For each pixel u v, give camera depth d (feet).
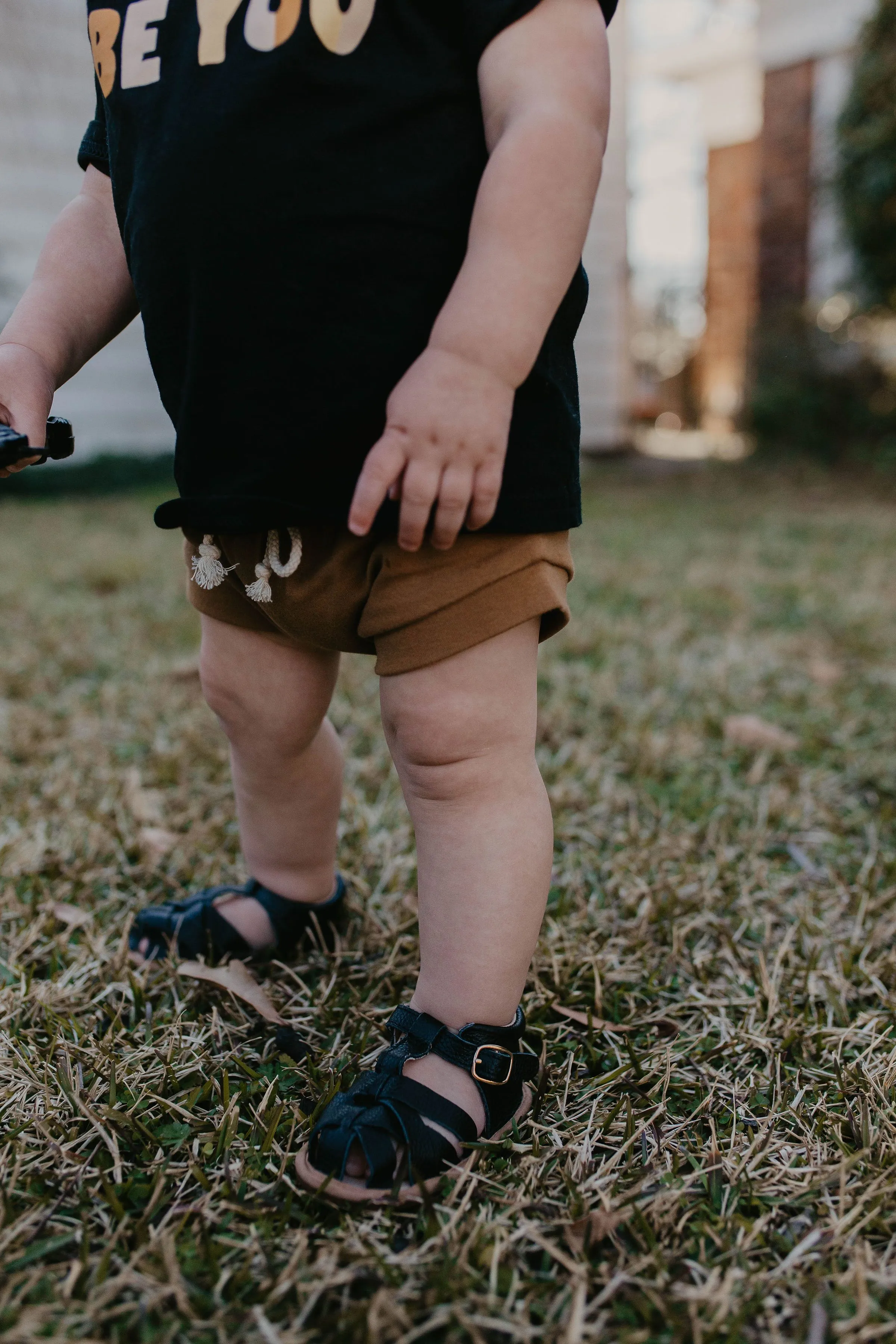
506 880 2.83
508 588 2.76
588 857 4.69
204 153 2.66
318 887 3.92
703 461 25.94
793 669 7.99
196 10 2.77
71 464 20.08
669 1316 2.26
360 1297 2.36
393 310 2.63
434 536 2.53
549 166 2.51
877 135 19.69
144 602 10.01
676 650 8.50
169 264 2.78
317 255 2.61
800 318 23.18
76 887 4.37
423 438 2.44
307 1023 3.49
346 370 2.64
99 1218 2.57
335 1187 2.60
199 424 2.81
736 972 3.81
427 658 2.75
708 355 38.37
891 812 5.20
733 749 6.17
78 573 11.35
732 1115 2.99
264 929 3.85
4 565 11.89
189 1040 3.32
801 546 13.61
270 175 2.61
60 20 19.12
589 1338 2.23
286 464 2.71
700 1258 2.47
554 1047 3.36
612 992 3.69
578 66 2.59
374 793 5.47
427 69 2.61
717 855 4.69
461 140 2.64
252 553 2.94
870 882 4.39
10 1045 3.25
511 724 2.86
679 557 12.94
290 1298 2.33
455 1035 2.80
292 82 2.59
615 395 27.45
